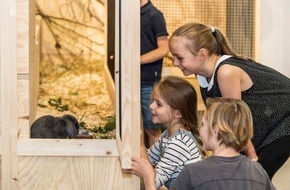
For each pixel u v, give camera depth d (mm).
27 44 2014
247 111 1737
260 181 1650
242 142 1703
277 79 2121
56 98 4875
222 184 1617
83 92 5266
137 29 1758
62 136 2152
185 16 3666
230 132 1681
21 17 2004
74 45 5750
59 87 5414
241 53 3664
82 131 2570
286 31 3830
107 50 4895
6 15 1756
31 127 2152
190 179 1643
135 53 1763
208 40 2045
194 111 2160
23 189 1876
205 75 2096
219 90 2049
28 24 2014
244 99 2094
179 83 2150
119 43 1895
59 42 5723
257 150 2146
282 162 2176
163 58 3420
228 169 1647
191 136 2061
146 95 3328
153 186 1811
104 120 4035
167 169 1985
